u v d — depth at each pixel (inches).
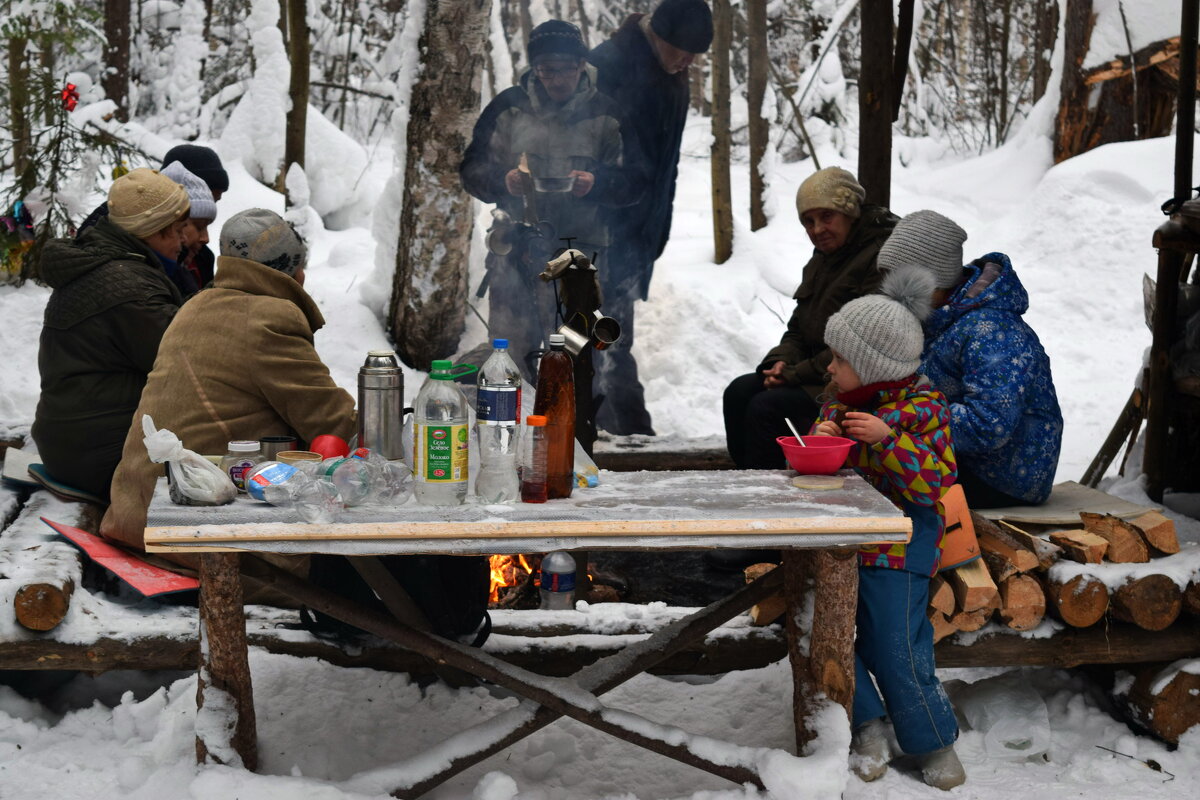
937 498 112.6
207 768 103.7
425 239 257.9
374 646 125.1
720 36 351.9
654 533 96.5
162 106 499.2
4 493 159.0
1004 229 406.3
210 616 103.0
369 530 95.0
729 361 306.8
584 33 420.8
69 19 343.6
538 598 156.8
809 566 108.6
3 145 368.5
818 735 107.5
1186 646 123.2
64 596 118.0
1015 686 129.1
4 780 109.0
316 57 531.5
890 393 115.5
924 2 589.0
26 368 263.4
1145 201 390.9
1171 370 177.9
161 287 148.2
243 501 102.7
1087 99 438.6
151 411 131.1
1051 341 348.2
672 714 126.5
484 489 103.4
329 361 261.6
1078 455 248.7
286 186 314.5
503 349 104.7
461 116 252.2
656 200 230.2
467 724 122.1
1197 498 183.0
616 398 247.6
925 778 113.8
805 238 382.0
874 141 194.4
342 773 112.5
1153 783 114.0
